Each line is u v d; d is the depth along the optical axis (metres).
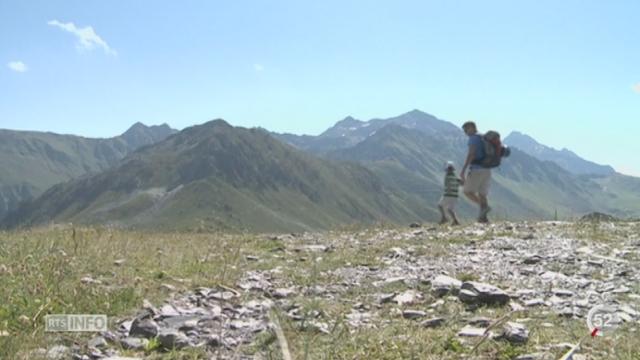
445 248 15.92
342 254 15.41
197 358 7.27
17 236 17.47
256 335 8.05
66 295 9.66
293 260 14.75
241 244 17.94
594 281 11.49
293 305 9.65
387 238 18.69
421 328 8.34
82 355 7.29
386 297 10.14
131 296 9.94
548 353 7.07
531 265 13.27
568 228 19.53
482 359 7.03
